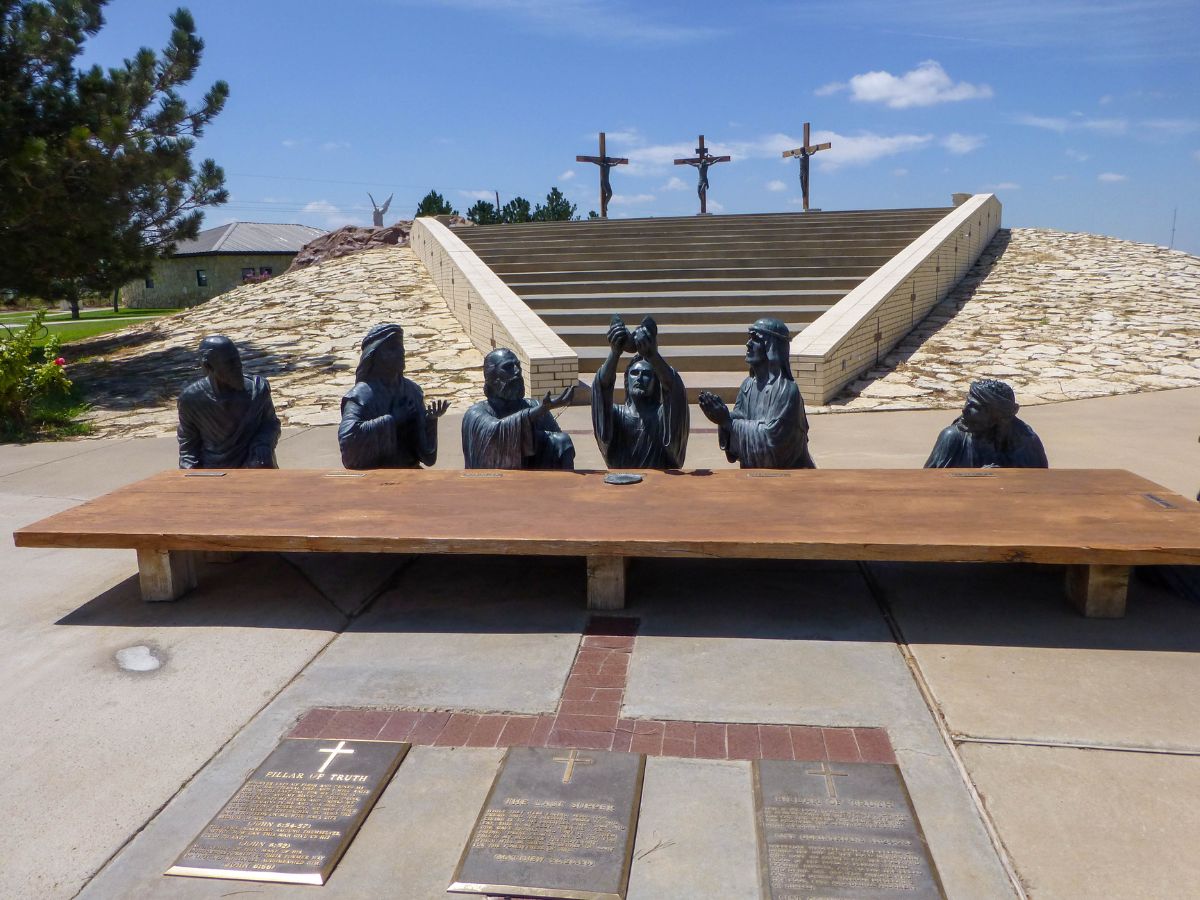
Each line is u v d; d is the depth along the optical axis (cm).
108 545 475
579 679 411
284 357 1509
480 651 441
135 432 1102
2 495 792
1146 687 389
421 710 386
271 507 511
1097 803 312
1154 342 1459
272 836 305
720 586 516
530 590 518
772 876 277
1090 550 418
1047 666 410
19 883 287
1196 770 329
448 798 326
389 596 514
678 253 1886
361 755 351
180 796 331
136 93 1594
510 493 529
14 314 4650
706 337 1363
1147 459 849
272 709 390
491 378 594
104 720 384
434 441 642
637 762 341
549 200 3812
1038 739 351
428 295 1912
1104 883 275
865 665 416
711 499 506
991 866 283
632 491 526
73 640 465
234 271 5366
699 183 3400
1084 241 2325
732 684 402
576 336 1388
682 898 273
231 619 488
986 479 536
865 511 477
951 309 1725
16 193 1381
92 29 1525
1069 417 1064
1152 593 489
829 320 1269
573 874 281
